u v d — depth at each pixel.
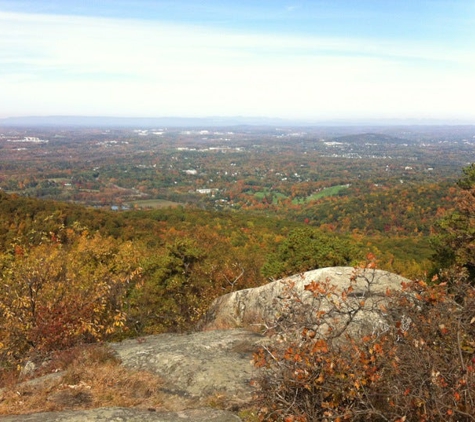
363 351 3.44
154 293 14.09
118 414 4.14
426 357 3.23
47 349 7.73
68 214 38.41
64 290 8.81
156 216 52.94
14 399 4.78
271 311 7.54
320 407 3.58
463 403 3.07
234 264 16.94
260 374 4.45
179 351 6.08
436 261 16.67
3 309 8.27
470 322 3.48
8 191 126.50
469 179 16.70
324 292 4.07
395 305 3.97
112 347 7.11
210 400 4.60
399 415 3.13
